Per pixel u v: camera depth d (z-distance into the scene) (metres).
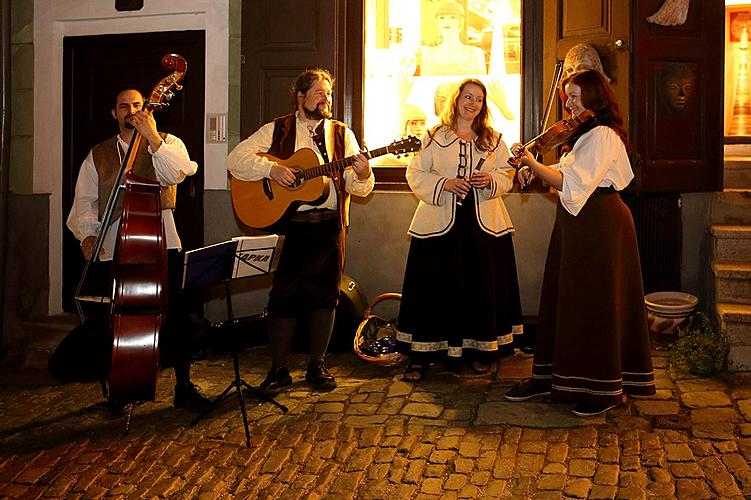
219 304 5.76
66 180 6.00
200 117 5.77
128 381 3.64
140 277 3.67
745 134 6.98
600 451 3.60
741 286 4.83
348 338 5.25
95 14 5.84
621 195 5.38
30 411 4.45
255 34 5.50
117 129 5.90
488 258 4.55
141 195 3.76
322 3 5.44
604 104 3.91
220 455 3.72
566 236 3.98
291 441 3.83
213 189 5.72
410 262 4.64
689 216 5.46
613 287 3.91
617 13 5.11
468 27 5.56
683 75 5.21
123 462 3.69
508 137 5.52
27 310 5.93
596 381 3.92
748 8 6.97
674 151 5.25
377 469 3.51
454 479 3.40
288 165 4.33
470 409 4.15
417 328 4.60
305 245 4.42
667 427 3.83
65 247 6.03
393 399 4.33
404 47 5.62
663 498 3.18
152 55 5.84
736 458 3.48
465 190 4.40
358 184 4.41
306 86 4.39
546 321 4.21
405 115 5.65
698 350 4.54
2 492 3.43
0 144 5.73
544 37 5.30
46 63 5.94
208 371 5.02
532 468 3.47
